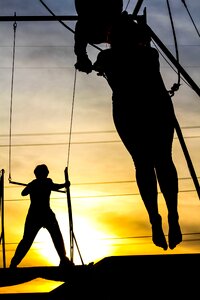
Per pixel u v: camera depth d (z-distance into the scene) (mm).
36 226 7242
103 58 3529
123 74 3404
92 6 3566
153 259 2830
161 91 3400
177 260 2807
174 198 3316
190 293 2762
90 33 3590
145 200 3346
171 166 3340
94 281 3059
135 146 3344
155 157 3336
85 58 3648
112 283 2881
